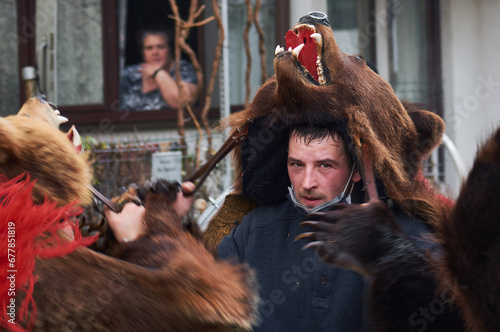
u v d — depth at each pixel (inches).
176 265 62.8
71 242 60.7
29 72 290.7
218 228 108.9
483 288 66.7
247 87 257.9
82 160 68.2
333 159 92.7
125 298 59.6
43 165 63.1
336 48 94.0
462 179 70.1
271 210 103.1
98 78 310.0
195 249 68.1
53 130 66.4
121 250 66.8
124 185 233.9
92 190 72.9
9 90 307.6
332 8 317.1
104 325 58.6
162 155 210.2
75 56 310.2
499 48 309.9
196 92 257.3
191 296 61.3
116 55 309.3
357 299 90.7
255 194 103.3
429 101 318.7
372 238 79.4
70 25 309.3
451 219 70.4
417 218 92.6
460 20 316.8
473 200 67.1
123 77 309.7
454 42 316.8
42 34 308.0
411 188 92.5
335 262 79.4
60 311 57.6
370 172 90.4
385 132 91.4
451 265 70.5
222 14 240.4
